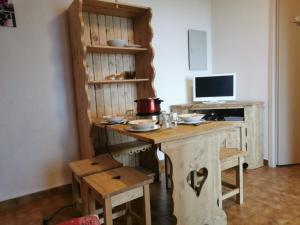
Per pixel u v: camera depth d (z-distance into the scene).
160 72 3.03
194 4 3.27
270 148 2.85
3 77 2.09
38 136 2.29
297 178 2.51
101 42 2.53
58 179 2.42
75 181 2.02
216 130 1.66
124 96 2.72
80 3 2.05
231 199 2.12
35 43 2.21
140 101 1.94
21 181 2.24
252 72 3.00
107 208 1.40
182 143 1.55
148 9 2.46
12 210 2.12
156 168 2.61
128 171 1.74
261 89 2.91
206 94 3.07
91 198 1.64
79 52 2.18
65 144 2.44
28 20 2.17
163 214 1.96
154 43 2.94
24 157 2.24
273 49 2.71
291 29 2.70
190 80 3.31
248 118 2.73
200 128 1.65
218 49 3.40
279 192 2.21
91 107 2.51
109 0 2.36
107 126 1.92
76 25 2.16
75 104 2.46
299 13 2.70
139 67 2.73
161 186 2.49
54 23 2.29
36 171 2.30
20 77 2.17
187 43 3.25
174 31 3.11
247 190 2.27
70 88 2.43
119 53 2.66
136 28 2.70
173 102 3.18
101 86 2.56
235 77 2.96
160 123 1.80
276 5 2.64
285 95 2.78
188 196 1.62
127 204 1.80
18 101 2.17
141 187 1.54
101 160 2.03
